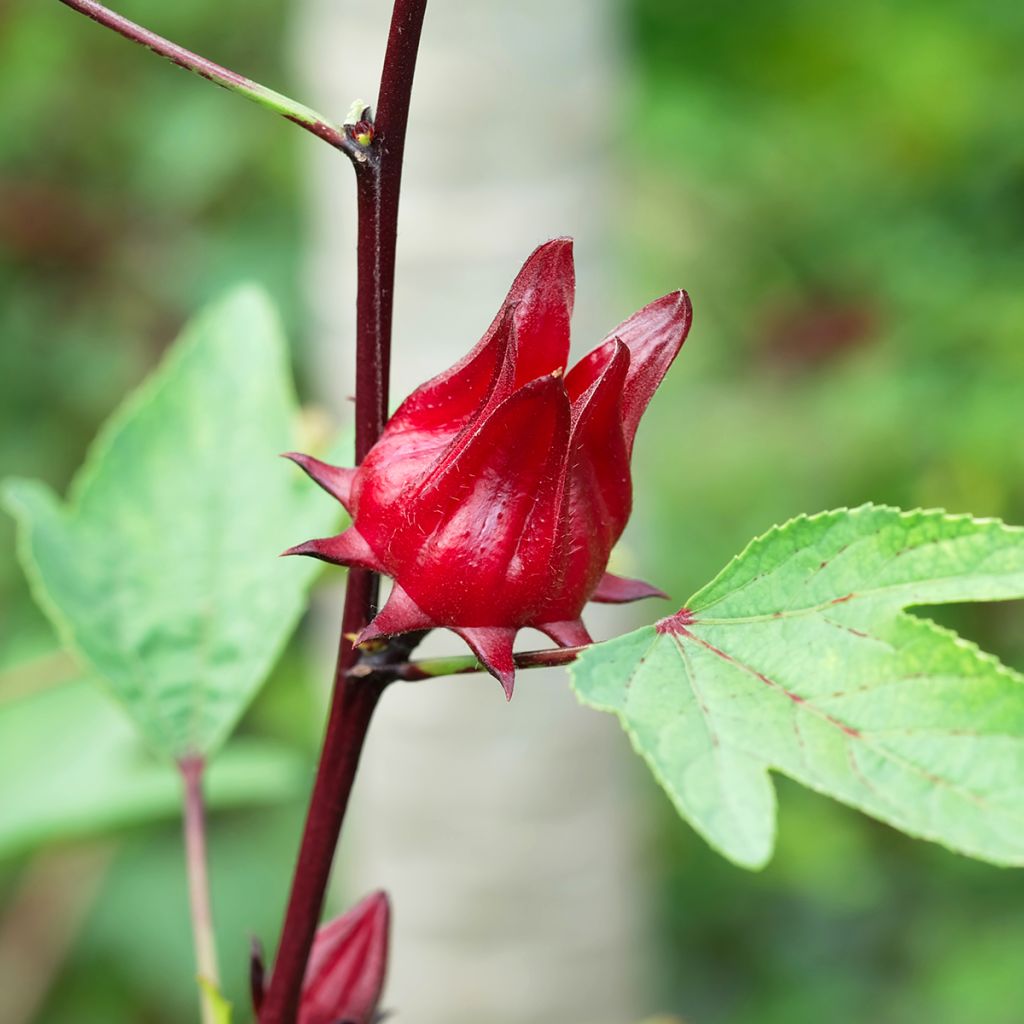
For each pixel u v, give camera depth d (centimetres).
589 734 687
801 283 1027
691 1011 980
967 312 893
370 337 258
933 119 961
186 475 386
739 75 967
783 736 224
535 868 682
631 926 725
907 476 909
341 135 248
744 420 970
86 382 988
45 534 374
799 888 1010
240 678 368
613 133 672
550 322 251
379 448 253
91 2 245
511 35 627
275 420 390
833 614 236
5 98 1027
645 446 943
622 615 696
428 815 675
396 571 246
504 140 634
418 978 695
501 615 243
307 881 280
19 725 540
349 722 273
